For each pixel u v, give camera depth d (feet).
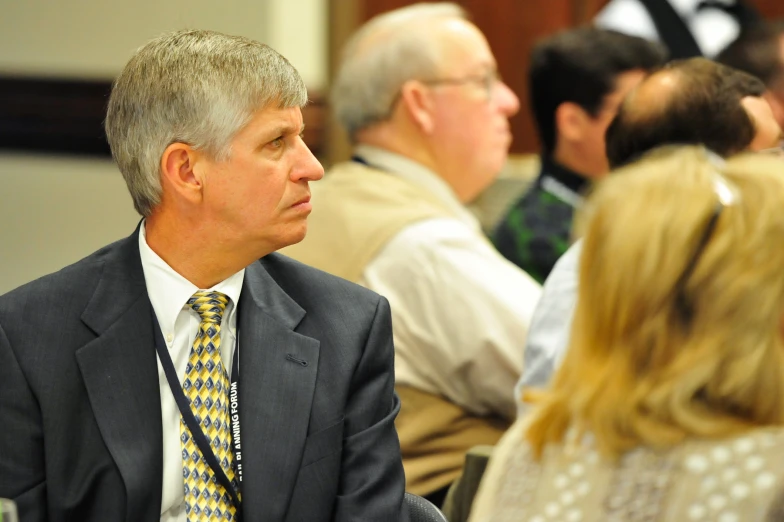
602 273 14.02
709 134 21.72
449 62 29.07
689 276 13.55
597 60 32.73
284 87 18.22
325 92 46.78
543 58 33.50
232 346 18.92
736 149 21.79
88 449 17.78
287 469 18.12
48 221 49.62
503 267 27.12
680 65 22.70
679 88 21.95
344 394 18.85
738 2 41.52
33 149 49.11
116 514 17.63
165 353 18.40
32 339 18.06
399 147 29.43
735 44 33.63
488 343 26.14
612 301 13.91
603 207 14.24
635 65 32.78
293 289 19.80
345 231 27.53
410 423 26.66
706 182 13.84
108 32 47.39
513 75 48.60
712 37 41.37
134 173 18.51
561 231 32.89
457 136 29.32
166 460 18.04
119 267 18.86
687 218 13.57
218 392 18.44
